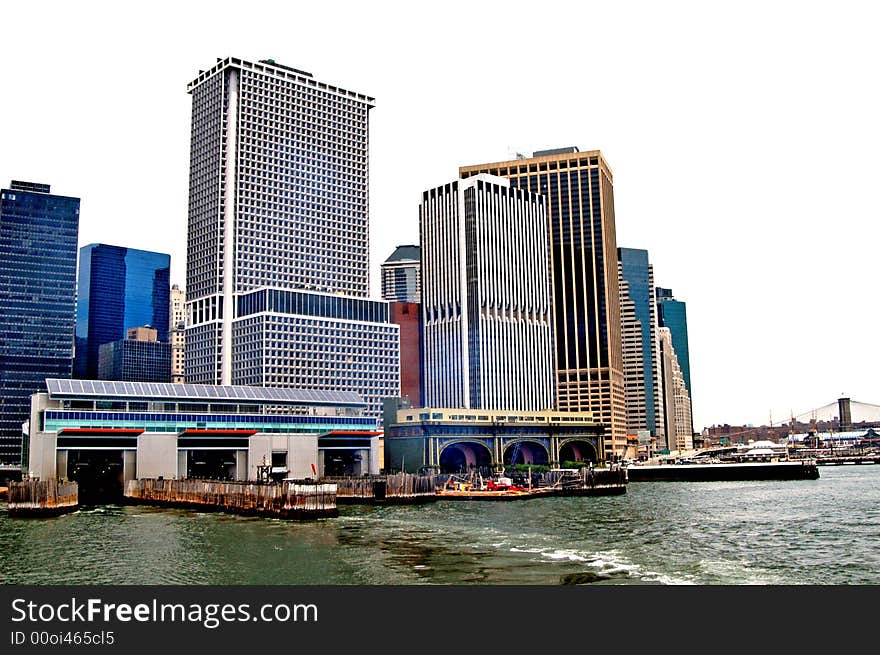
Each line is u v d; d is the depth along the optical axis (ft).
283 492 541.34
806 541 416.46
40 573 338.13
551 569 337.52
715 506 632.38
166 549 397.60
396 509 612.29
